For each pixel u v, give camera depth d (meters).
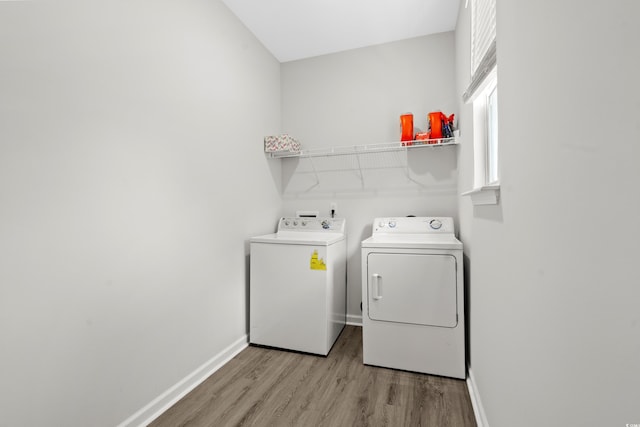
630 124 0.41
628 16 0.41
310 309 2.21
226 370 1.99
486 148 1.67
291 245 2.25
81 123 1.22
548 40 0.68
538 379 0.75
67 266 1.17
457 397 1.68
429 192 2.61
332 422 1.49
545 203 0.71
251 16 2.33
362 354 2.20
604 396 0.48
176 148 1.72
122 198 1.39
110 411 1.33
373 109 2.77
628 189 0.42
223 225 2.14
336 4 2.21
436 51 2.59
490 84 1.49
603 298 0.48
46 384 1.10
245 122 2.43
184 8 1.79
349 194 2.84
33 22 1.06
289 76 3.01
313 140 2.95
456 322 1.87
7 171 1.00
